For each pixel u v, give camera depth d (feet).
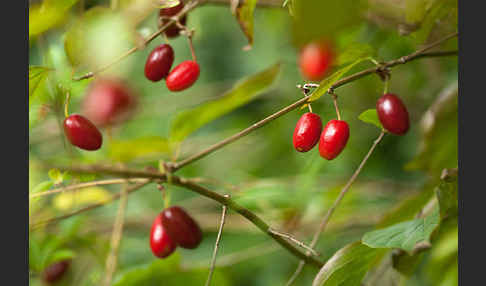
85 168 1.71
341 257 1.70
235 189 2.06
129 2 1.68
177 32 1.79
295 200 2.18
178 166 1.79
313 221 2.21
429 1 1.78
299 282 2.30
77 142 1.69
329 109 2.37
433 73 2.31
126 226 2.36
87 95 1.91
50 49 1.83
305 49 1.64
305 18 1.44
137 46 1.70
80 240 2.15
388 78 1.73
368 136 2.44
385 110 1.71
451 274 2.10
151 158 2.11
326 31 1.45
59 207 2.09
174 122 1.93
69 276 2.13
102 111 1.91
